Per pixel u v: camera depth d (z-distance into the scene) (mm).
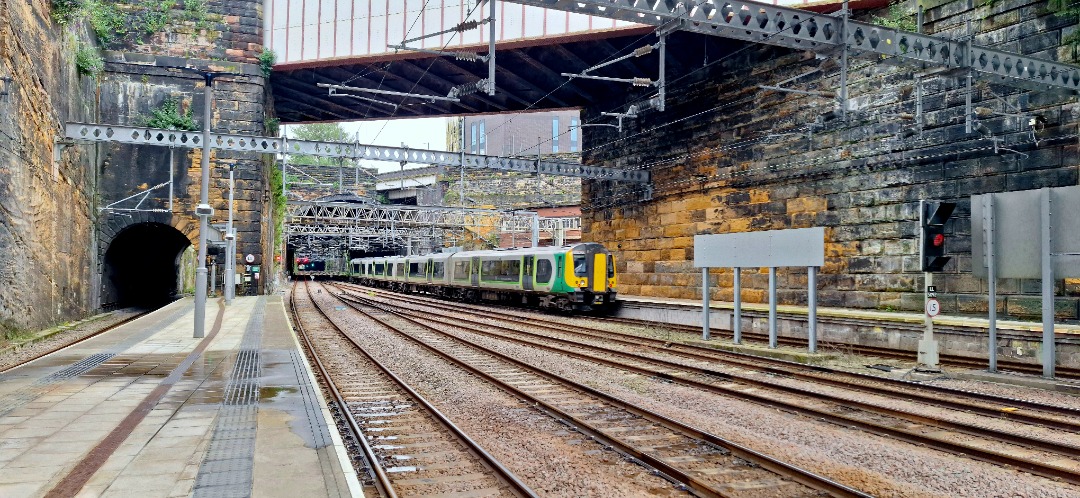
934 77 20016
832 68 23125
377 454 7711
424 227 58375
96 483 5820
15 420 8273
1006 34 18688
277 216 49812
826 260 23156
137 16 35062
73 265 26422
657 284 31484
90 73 30781
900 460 7418
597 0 12523
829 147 23141
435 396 11281
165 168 35406
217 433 7633
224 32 35719
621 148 34312
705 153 28484
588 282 29312
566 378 12297
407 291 54906
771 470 6965
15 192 18531
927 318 14055
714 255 18719
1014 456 7238
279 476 6023
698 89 28938
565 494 6375
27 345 17953
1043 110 17594
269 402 9445
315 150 26375
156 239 43469
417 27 32062
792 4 22609
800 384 12547
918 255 20344
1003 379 12531
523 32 29344
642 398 11094
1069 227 12242
